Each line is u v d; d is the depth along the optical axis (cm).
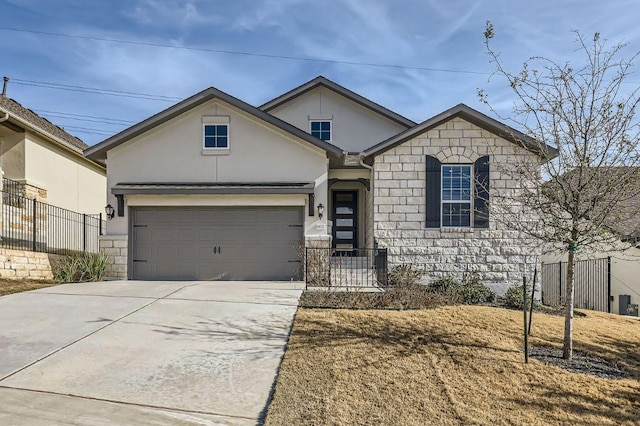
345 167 1656
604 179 716
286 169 1447
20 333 782
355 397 581
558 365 711
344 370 656
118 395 573
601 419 552
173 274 1415
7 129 1534
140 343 754
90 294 1093
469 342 784
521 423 536
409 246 1355
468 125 1366
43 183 1662
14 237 1474
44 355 689
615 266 1528
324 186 1441
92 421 505
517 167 972
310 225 1415
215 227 1425
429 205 1360
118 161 1450
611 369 712
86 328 821
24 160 1568
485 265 1342
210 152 1447
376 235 1361
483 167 1354
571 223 757
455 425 526
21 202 1516
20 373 625
